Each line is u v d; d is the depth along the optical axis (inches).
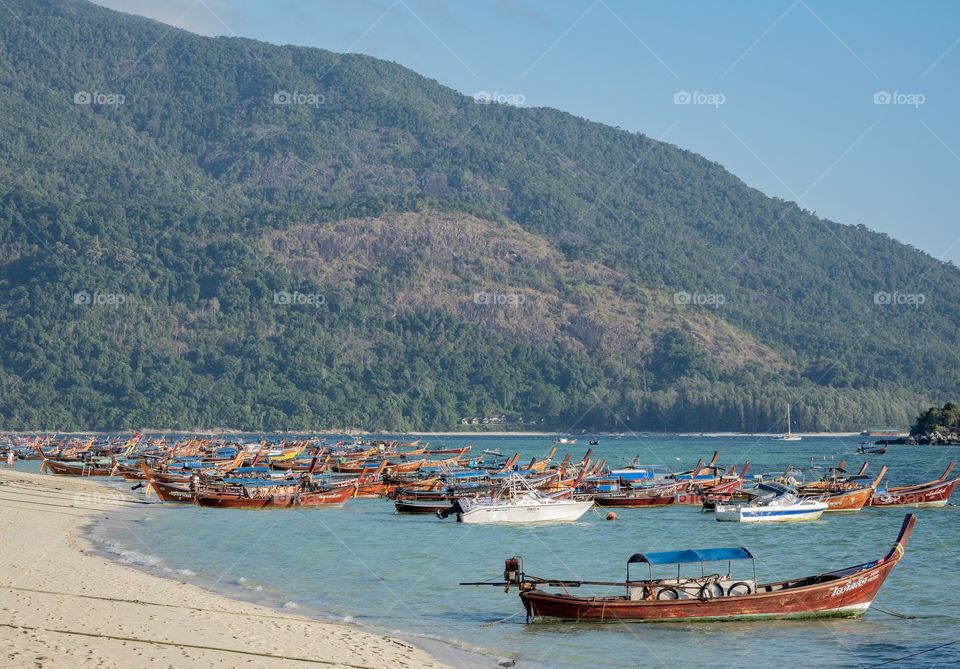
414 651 1750.7
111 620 1743.4
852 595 2084.2
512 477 3919.8
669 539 3348.9
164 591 2122.3
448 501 4030.5
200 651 1573.6
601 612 2005.4
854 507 4136.3
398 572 2647.6
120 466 5733.3
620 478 4626.0
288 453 7819.9
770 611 2046.0
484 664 1708.9
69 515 3661.4
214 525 3622.0
